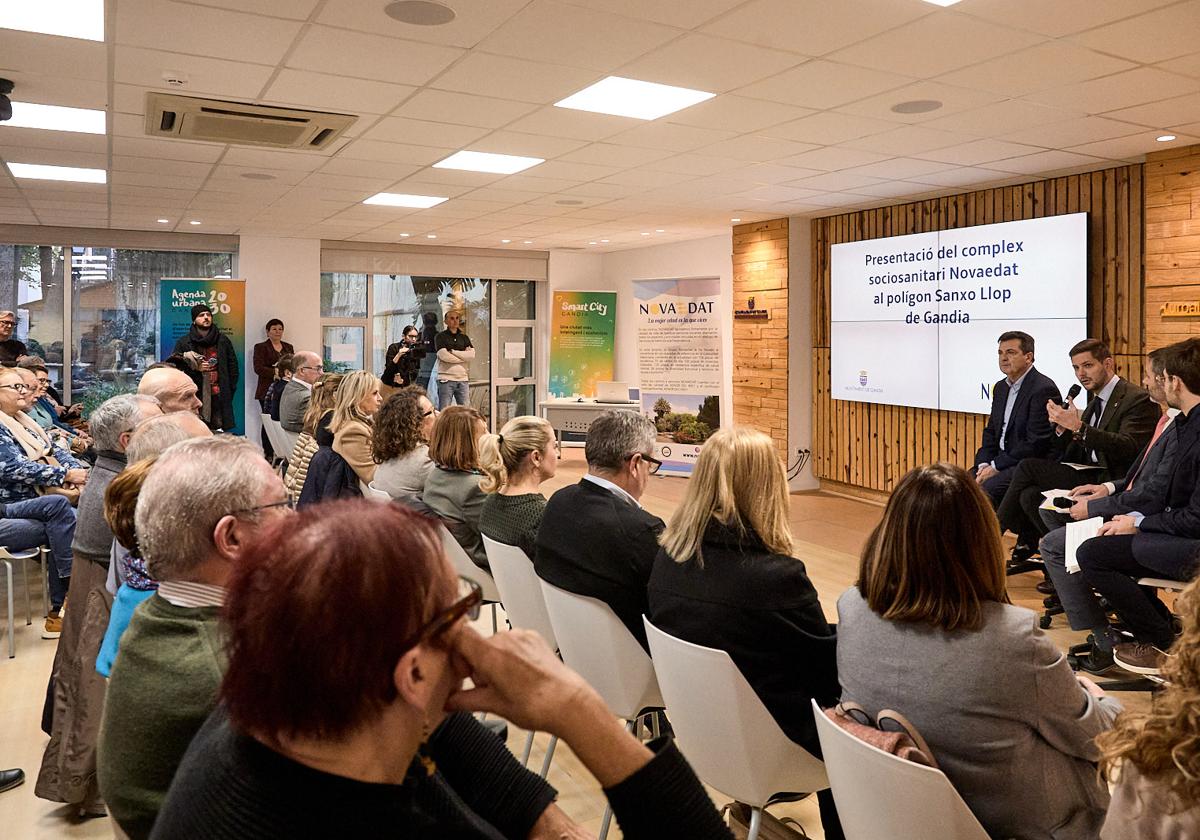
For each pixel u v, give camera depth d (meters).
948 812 1.55
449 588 0.77
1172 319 6.09
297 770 0.74
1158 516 3.86
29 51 4.04
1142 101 4.89
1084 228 6.75
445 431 3.90
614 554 2.68
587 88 4.63
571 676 0.79
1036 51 4.05
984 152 6.17
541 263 13.29
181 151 6.10
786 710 2.19
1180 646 1.22
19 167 6.71
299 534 0.75
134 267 10.99
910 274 8.16
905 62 4.21
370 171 6.85
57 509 4.79
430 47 3.98
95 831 2.90
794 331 9.45
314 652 0.70
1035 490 5.47
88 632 2.89
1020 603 5.47
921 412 8.28
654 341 11.48
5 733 3.65
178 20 3.64
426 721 0.77
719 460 2.24
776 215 9.27
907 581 1.75
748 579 2.17
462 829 0.92
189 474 1.37
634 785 0.79
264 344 11.01
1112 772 1.25
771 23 3.70
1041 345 7.08
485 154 6.27
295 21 3.66
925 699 1.71
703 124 5.38
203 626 1.34
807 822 2.92
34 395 5.79
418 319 12.77
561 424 12.22
